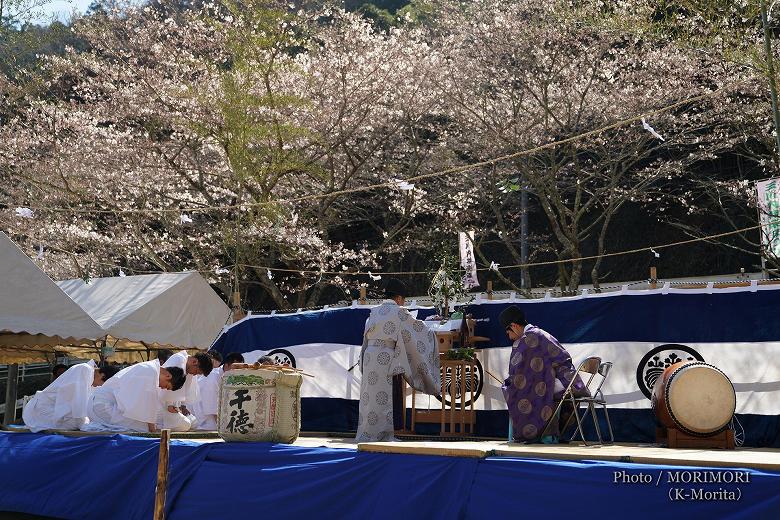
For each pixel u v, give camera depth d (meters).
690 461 4.63
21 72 21.14
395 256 21.55
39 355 12.78
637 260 18.91
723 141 17.48
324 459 5.77
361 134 18.77
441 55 18.17
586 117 17.70
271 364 6.52
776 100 7.82
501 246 20.94
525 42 17.20
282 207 17.34
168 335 11.37
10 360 12.30
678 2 10.61
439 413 8.29
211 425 9.11
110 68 18.64
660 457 4.76
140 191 17.44
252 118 17.02
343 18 19.42
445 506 5.14
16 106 20.00
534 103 18.16
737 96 16.59
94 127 17.98
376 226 20.98
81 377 7.95
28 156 18.28
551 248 18.86
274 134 17.31
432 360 7.16
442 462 5.27
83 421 7.91
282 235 16.86
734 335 7.61
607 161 17.59
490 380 8.49
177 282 11.65
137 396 7.68
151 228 20.09
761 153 17.89
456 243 20.00
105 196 17.70
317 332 9.73
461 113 18.47
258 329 10.09
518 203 20.83
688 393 6.38
